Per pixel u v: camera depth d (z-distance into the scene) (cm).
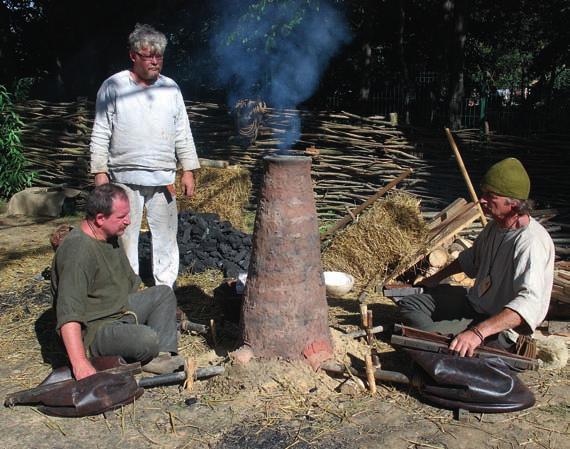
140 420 306
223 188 734
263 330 343
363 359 366
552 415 307
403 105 1162
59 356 386
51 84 1359
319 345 349
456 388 308
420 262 526
